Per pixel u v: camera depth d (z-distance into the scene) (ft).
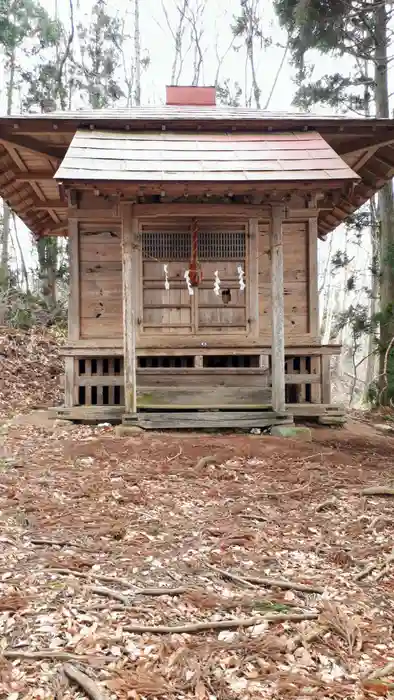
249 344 29.01
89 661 8.95
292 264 30.83
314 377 29.68
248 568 12.97
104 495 17.33
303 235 30.89
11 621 10.05
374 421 39.04
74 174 23.11
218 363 31.48
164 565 12.85
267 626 10.34
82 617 10.30
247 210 25.95
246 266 29.68
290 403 29.91
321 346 29.55
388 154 31.78
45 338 51.88
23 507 15.83
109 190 23.89
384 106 50.67
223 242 29.60
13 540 13.67
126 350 26.04
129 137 28.50
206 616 10.68
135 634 9.88
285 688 8.57
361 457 23.91
